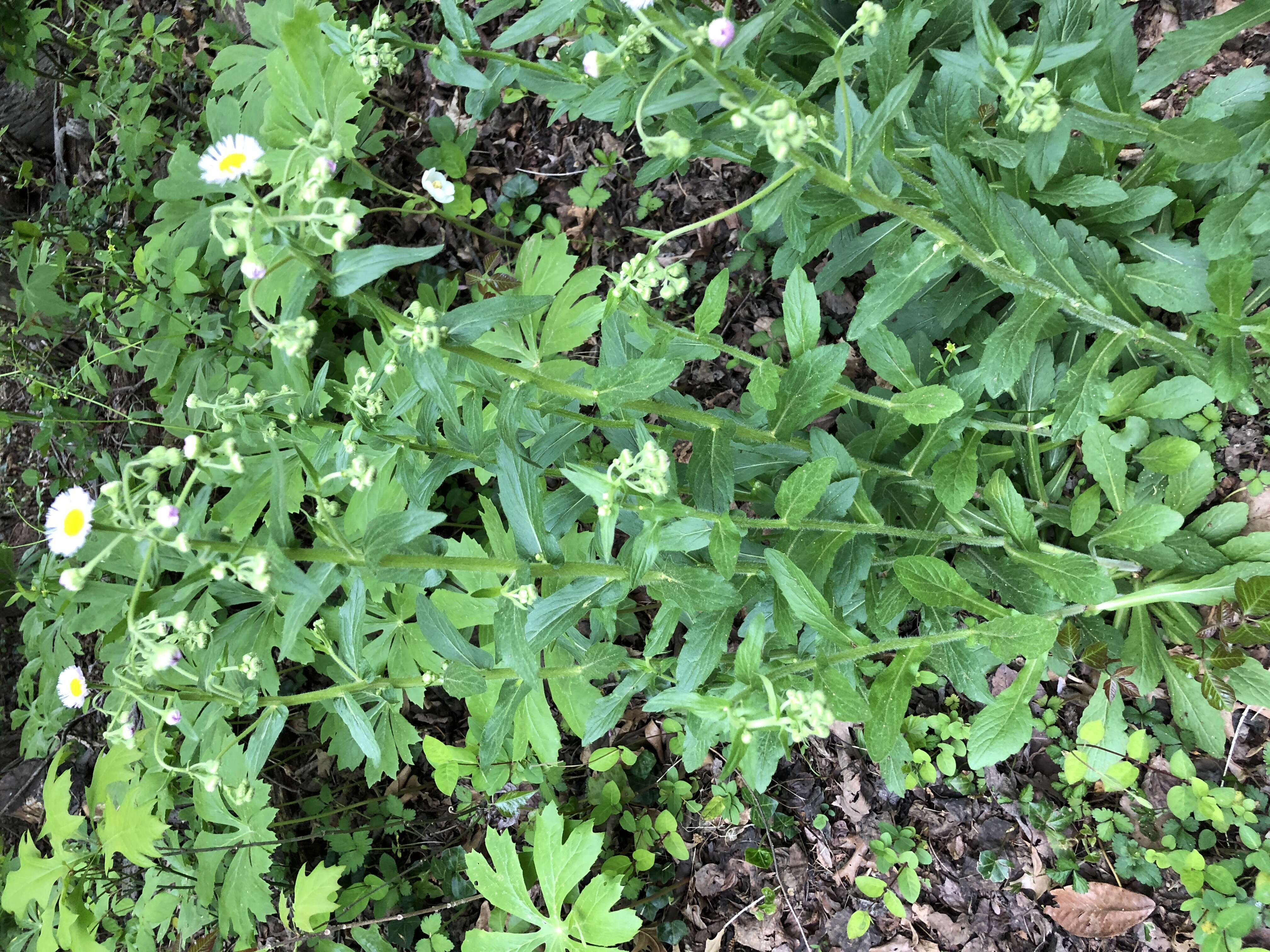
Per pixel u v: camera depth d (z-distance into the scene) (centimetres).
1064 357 54
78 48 86
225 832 63
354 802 70
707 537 39
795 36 53
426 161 75
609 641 47
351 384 59
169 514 31
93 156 80
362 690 42
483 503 55
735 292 71
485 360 37
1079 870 55
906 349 47
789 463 47
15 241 71
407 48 50
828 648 39
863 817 61
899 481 50
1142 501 52
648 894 63
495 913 62
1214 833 53
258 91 63
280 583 33
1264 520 52
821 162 41
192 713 48
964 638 40
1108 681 52
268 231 33
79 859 52
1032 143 41
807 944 59
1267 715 53
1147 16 59
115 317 72
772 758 41
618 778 65
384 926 65
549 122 69
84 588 49
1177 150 40
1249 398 45
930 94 43
